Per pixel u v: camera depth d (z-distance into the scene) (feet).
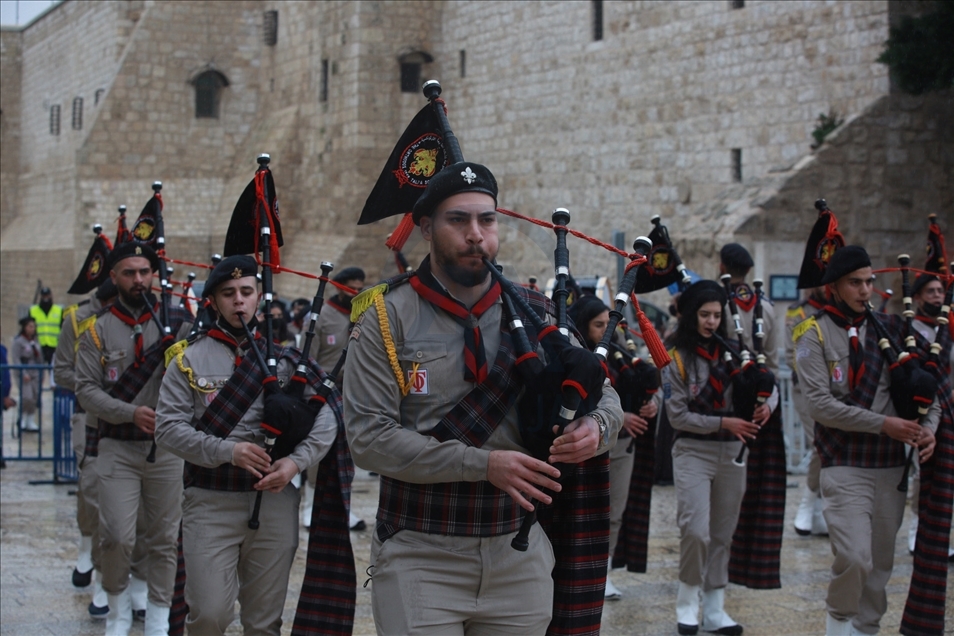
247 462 15.75
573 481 12.74
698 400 22.02
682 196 68.74
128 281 20.97
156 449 20.39
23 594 25.22
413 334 12.21
